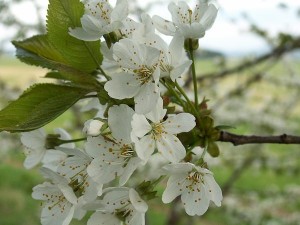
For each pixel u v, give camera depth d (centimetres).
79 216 12
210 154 13
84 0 12
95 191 11
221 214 58
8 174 83
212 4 13
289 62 57
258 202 56
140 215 11
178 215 42
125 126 11
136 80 11
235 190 62
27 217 68
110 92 11
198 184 12
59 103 11
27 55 13
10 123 11
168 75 12
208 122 13
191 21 13
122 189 11
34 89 11
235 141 14
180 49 12
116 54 11
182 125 11
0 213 68
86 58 12
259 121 54
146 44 12
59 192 12
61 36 12
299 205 56
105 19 12
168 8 13
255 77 44
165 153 11
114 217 11
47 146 13
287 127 54
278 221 53
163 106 12
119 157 11
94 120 11
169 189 12
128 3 12
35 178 81
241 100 56
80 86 11
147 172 39
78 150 11
